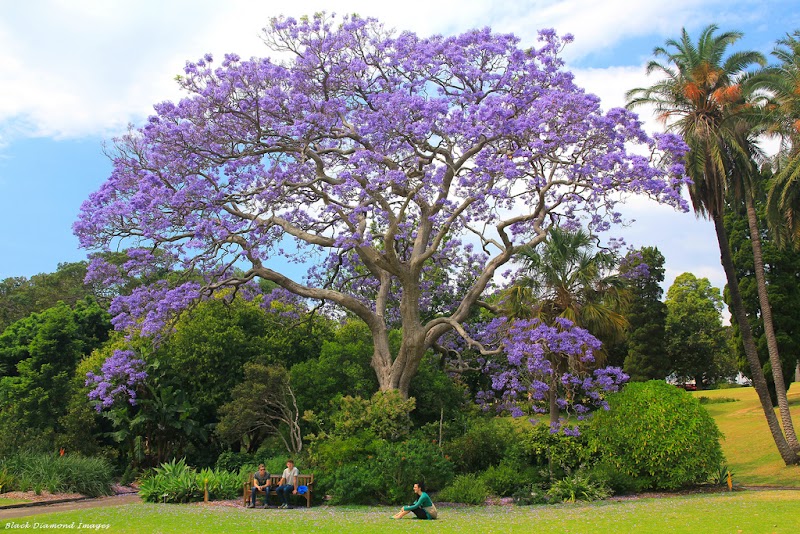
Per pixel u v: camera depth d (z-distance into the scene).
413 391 24.64
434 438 21.75
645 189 19.22
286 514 14.86
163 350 26.95
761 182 28.17
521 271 24.02
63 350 28.02
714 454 19.38
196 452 28.03
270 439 28.12
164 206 21.03
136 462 26.64
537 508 16.20
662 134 19.77
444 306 30.36
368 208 22.31
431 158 22.19
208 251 21.97
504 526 12.22
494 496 18.77
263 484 17.36
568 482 18.30
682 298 59.09
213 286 22.73
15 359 30.69
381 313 24.05
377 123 20.19
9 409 26.50
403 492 17.38
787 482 22.08
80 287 48.59
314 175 23.56
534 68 20.84
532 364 19.58
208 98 21.27
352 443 18.62
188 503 17.62
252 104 21.59
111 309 21.52
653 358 43.41
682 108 25.44
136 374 22.16
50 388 26.77
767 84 24.58
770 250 34.50
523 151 19.91
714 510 13.61
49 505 18.34
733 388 54.47
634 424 19.25
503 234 22.28
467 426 22.28
